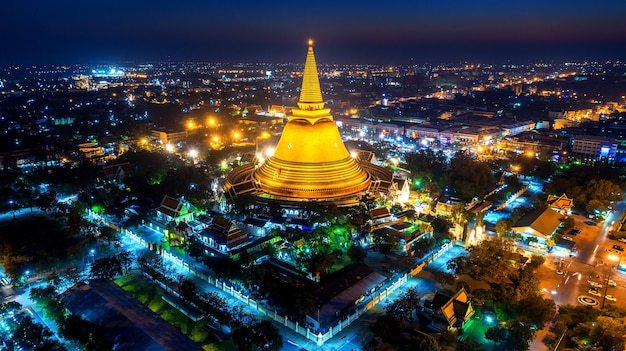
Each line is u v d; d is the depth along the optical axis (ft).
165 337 319.68
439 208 601.21
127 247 489.67
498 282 422.41
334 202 541.34
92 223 522.06
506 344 329.11
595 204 574.15
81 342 319.27
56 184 645.51
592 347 317.01
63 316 344.08
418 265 448.24
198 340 338.95
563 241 499.51
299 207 530.68
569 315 352.08
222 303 374.22
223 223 473.26
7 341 320.50
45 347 309.22
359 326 358.02
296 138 566.77
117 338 320.70
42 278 425.69
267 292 383.45
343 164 571.28
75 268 426.92
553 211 556.10
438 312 347.56
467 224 516.32
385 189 583.17
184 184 619.26
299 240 469.16
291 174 558.97
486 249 442.91
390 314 339.98
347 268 438.81
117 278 425.69
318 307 361.10
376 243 482.69
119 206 568.00
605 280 428.97
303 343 336.70
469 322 362.33
